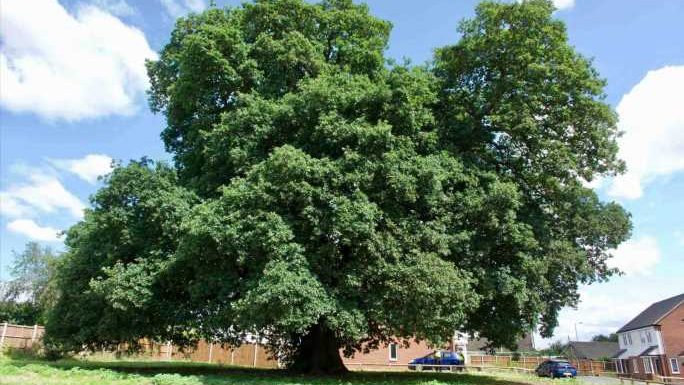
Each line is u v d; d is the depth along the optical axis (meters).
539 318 21.48
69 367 17.75
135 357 32.47
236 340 21.47
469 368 40.09
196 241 16.42
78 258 20.03
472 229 19.31
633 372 58.12
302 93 18.41
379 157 17.20
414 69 19.81
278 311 15.02
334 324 15.85
